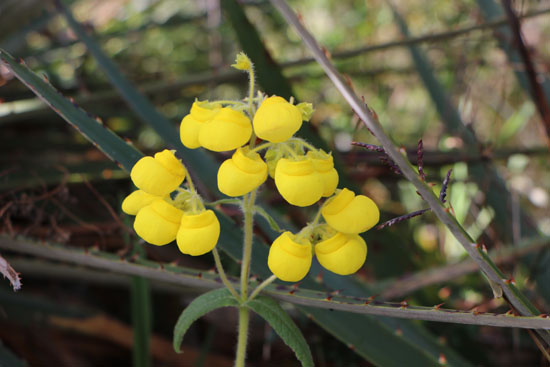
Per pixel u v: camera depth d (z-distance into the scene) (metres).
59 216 0.56
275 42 1.01
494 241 0.64
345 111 0.86
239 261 0.46
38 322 0.58
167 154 0.35
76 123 0.43
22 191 0.59
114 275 0.57
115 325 0.62
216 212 0.46
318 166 0.34
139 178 0.35
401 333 0.45
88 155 0.74
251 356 0.64
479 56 0.81
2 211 0.48
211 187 0.53
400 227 0.72
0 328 0.57
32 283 0.65
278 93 0.52
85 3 1.02
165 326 0.66
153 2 1.03
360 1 1.01
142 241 0.47
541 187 0.81
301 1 1.04
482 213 0.69
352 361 0.56
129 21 1.00
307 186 0.34
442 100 0.76
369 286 0.54
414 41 0.71
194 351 0.62
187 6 1.02
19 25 0.70
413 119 0.92
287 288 0.43
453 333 0.57
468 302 0.63
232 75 0.73
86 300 0.67
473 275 0.65
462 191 0.69
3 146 0.72
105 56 0.56
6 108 0.62
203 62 0.97
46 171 0.63
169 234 0.35
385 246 0.62
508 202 0.66
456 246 0.73
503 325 0.37
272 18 0.99
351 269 0.36
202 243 0.35
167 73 0.93
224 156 0.67
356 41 0.98
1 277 0.57
